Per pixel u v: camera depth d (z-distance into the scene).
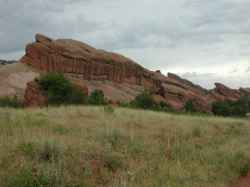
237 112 76.94
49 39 104.44
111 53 119.19
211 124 20.47
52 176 7.29
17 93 73.62
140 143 12.09
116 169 9.12
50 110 20.70
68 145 9.80
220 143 14.77
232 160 11.23
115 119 17.80
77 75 100.25
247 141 15.45
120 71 110.06
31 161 8.10
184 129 16.48
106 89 97.94
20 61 97.50
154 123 17.97
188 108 68.75
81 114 19.12
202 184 8.57
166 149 11.86
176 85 112.88
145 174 8.86
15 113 16.48
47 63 97.25
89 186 7.54
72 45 108.94
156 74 119.19
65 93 43.91
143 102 55.78
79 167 8.33
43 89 43.66
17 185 6.81
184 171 9.45
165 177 8.77
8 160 8.06
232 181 9.55
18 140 9.66
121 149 11.06
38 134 10.89
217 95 117.25
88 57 104.62
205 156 11.50
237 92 127.94
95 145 10.35
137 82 111.94
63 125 14.15
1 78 81.69
